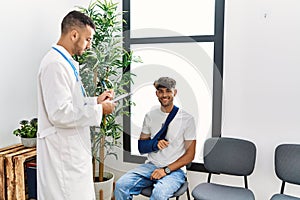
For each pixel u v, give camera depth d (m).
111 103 1.38
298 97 2.12
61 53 1.54
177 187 1.82
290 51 2.11
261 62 2.20
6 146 2.18
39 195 1.63
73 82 1.52
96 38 1.86
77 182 1.58
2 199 1.94
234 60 2.27
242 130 2.29
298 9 2.07
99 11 2.44
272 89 2.18
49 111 1.45
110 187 2.29
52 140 1.53
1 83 2.12
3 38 2.12
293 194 2.19
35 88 2.46
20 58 2.27
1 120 2.13
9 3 2.15
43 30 2.47
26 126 2.14
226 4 2.25
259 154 2.26
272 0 2.13
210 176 2.20
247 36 2.22
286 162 2.00
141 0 1.45
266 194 2.27
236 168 2.11
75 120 1.45
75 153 1.56
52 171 1.55
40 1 2.41
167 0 1.39
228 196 1.88
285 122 2.17
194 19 1.49
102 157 1.68
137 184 1.81
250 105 2.25
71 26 1.55
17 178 1.90
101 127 1.55
